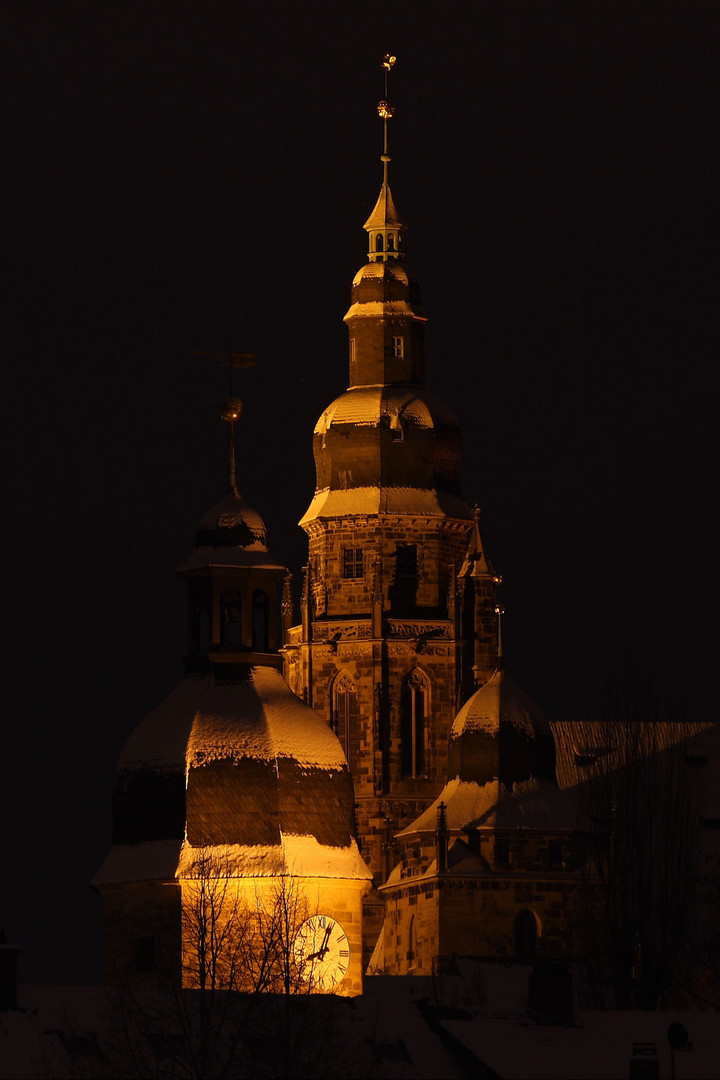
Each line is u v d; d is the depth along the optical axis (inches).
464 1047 6156.5
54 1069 6131.9
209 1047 6225.4
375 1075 6141.7
